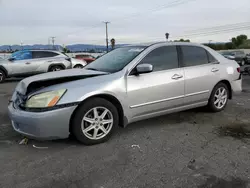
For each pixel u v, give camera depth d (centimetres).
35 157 314
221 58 509
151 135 389
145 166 291
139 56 393
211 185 252
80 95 329
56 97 319
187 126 430
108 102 353
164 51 420
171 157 313
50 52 1239
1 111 543
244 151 329
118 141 365
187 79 434
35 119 311
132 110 377
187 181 259
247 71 1290
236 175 269
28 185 253
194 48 464
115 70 384
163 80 402
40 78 359
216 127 425
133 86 372
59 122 319
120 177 268
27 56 1174
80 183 257
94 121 346
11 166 291
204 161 302
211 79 474
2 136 386
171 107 422
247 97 677
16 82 1153
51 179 264
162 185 252
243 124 441
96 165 294
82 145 350
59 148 341
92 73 377
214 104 498
